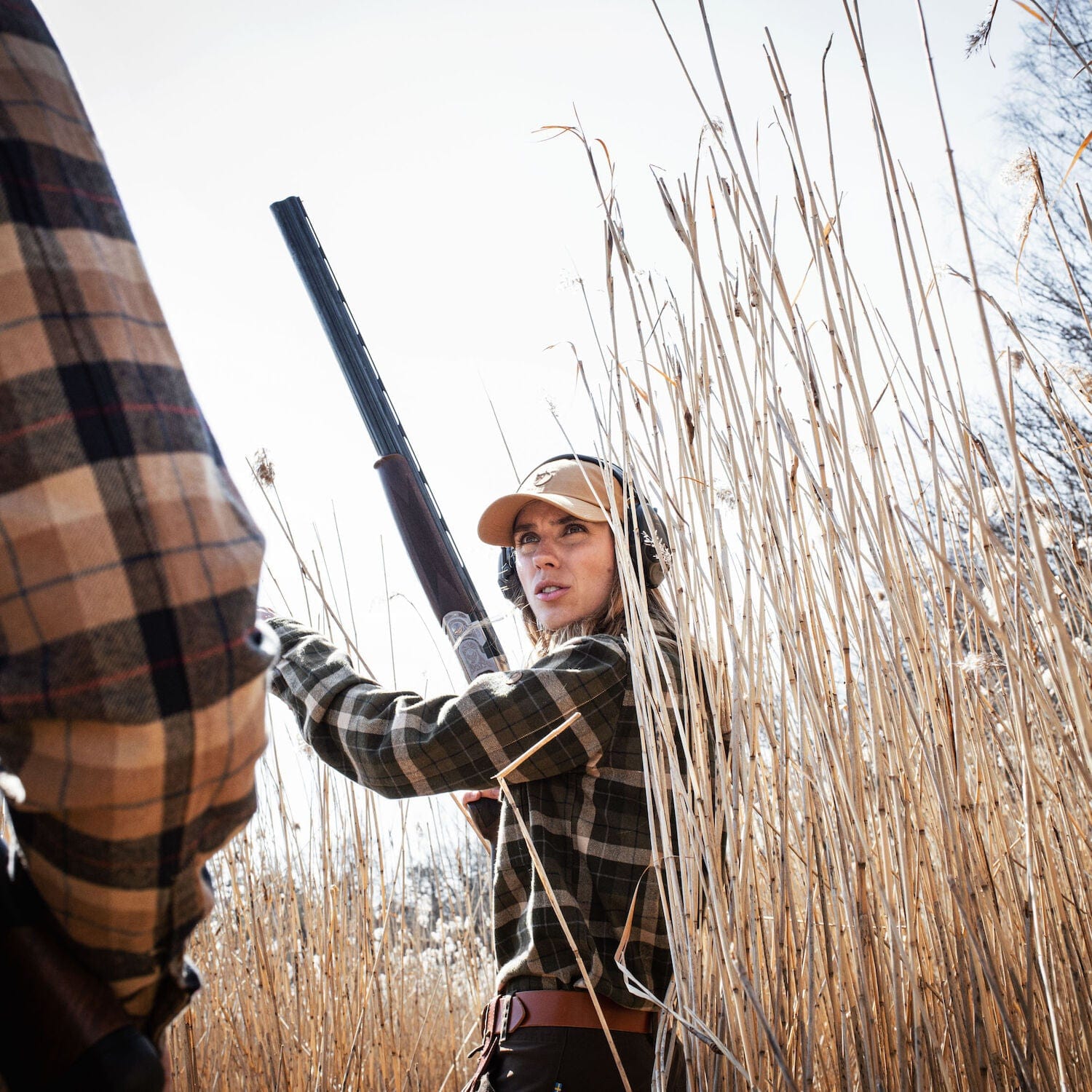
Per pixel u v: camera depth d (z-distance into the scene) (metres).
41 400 0.49
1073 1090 1.22
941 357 1.23
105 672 0.48
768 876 1.31
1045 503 1.62
